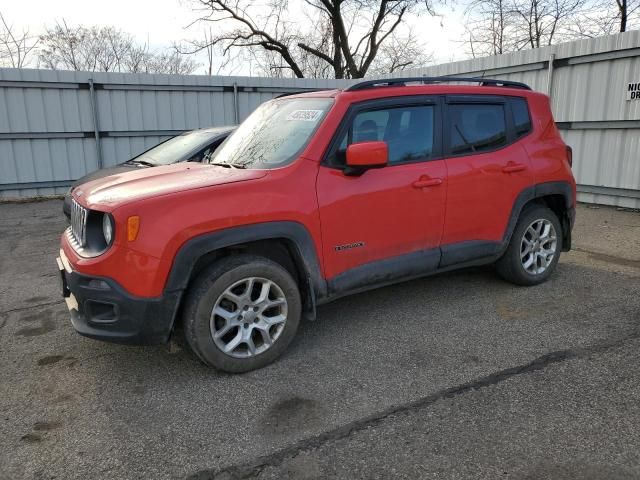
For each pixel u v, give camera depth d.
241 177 3.43
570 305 4.46
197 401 3.11
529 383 3.18
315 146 3.62
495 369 3.38
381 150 3.48
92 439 2.76
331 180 3.62
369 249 3.83
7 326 4.41
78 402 3.14
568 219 5.07
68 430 2.85
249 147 4.08
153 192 3.21
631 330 3.90
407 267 4.05
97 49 26.98
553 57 9.54
